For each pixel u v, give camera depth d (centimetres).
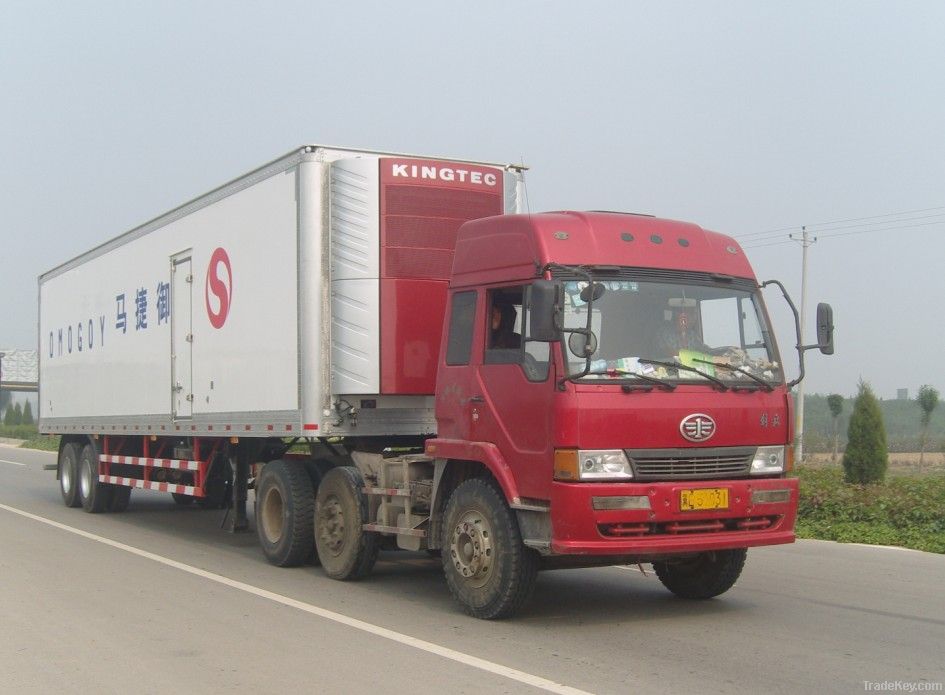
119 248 1448
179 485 1305
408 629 740
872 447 1909
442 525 825
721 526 728
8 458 3375
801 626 753
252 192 1059
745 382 755
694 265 778
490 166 1001
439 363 834
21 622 768
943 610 815
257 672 621
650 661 643
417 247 952
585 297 721
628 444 698
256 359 1045
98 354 1530
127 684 599
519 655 659
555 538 693
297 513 1012
